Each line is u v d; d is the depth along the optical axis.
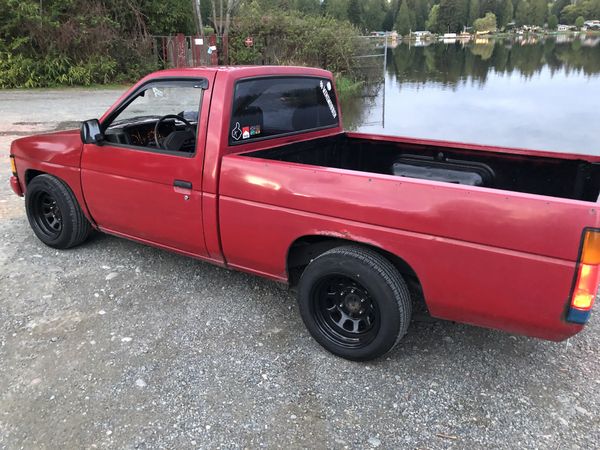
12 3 18.30
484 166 4.00
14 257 4.61
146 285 4.12
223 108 3.38
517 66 30.11
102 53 20.44
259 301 3.89
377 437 2.57
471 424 2.66
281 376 3.03
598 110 14.18
